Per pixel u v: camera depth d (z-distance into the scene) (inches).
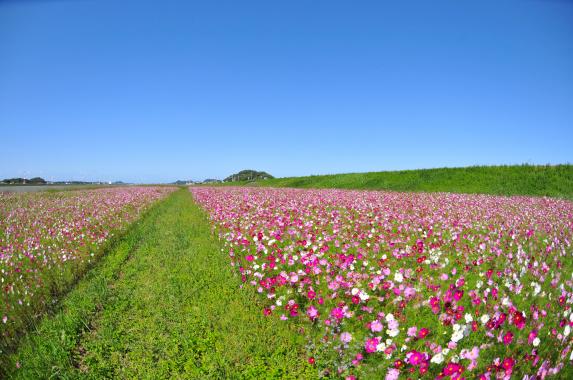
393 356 162.1
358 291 208.4
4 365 179.6
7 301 238.4
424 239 366.0
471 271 267.6
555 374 136.9
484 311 190.9
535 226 413.4
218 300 252.4
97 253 377.7
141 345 201.2
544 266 243.3
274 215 507.8
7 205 794.8
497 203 710.5
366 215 510.0
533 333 152.3
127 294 273.7
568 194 932.0
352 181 1694.1
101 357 190.9
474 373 143.7
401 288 214.5
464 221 448.1
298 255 288.2
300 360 181.9
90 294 268.1
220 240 424.2
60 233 417.4
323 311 214.8
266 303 242.2
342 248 321.4
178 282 292.5
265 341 198.7
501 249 310.0
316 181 1978.3
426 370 144.3
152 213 736.3
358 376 161.9
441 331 176.9
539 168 1205.1
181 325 220.5
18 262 313.6
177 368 178.7
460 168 1438.2
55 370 177.2
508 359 134.6
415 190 1278.3
